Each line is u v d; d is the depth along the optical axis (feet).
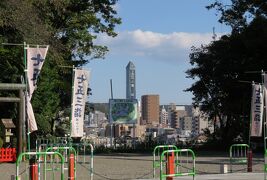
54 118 169.37
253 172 75.92
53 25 153.28
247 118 172.45
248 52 169.78
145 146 177.06
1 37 118.42
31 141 144.56
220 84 181.06
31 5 117.80
